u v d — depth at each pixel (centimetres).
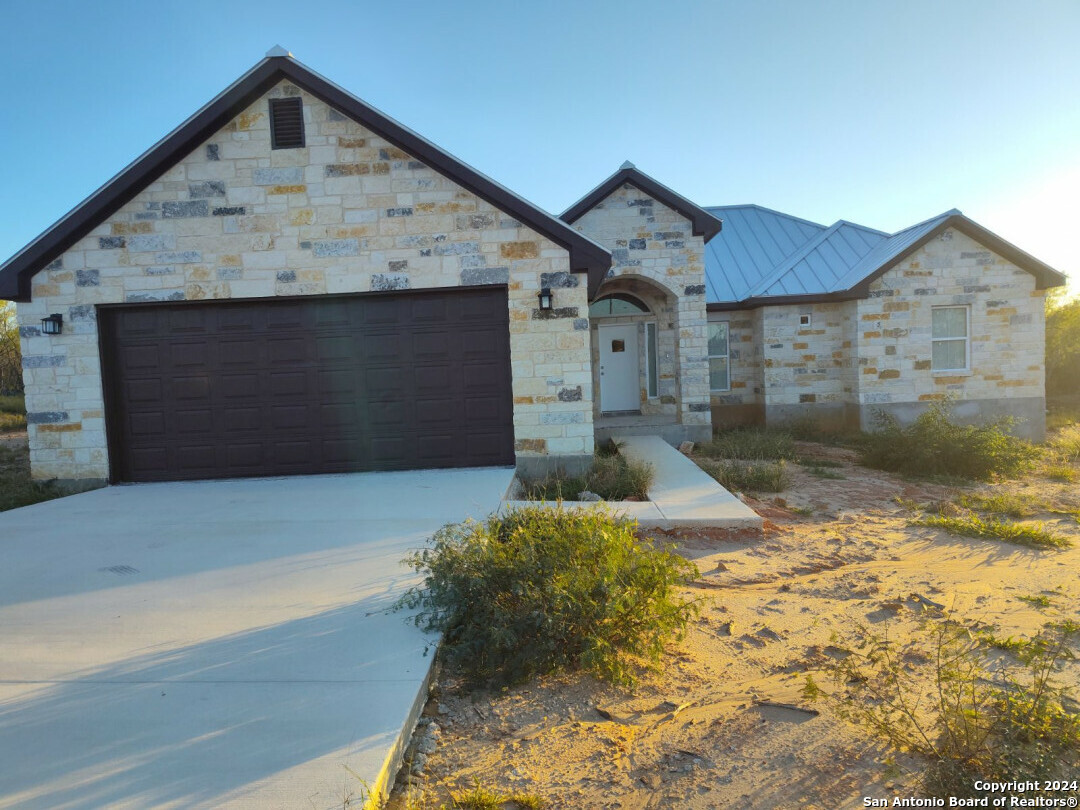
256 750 287
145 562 564
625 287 1669
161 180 955
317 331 984
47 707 326
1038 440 1588
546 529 487
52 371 962
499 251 961
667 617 426
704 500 822
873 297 1591
